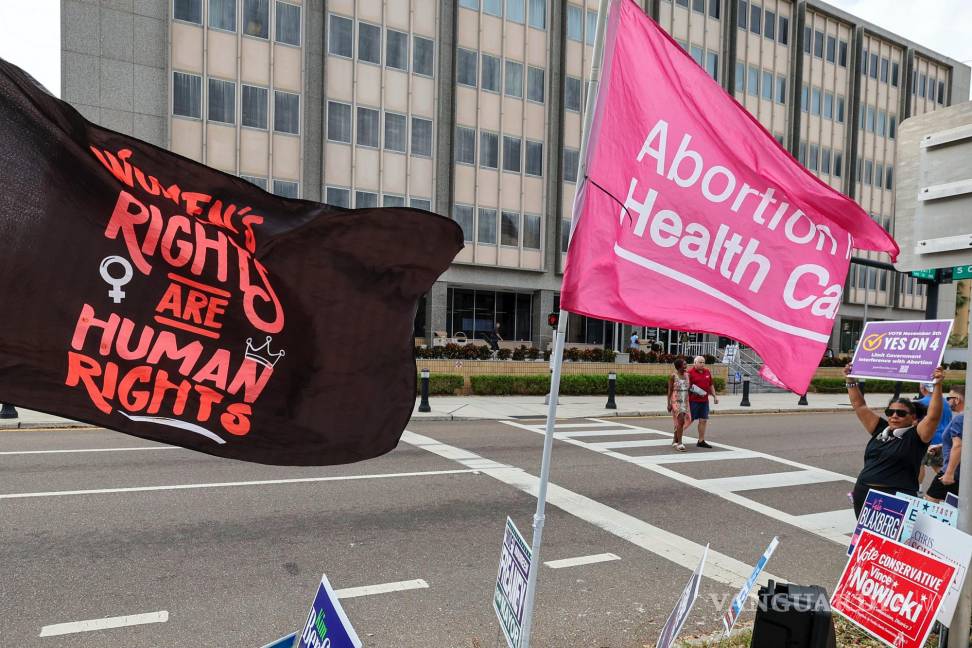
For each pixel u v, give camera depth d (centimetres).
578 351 2452
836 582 527
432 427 1337
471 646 396
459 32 2864
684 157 304
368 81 2688
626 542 605
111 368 206
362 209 242
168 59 2330
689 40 3394
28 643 376
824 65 3962
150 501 668
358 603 450
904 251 383
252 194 229
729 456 1085
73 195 200
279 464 236
